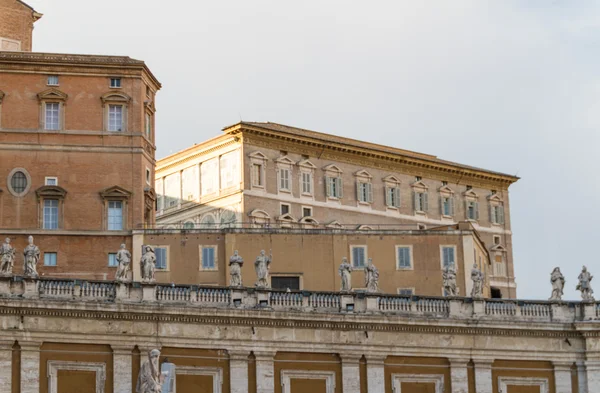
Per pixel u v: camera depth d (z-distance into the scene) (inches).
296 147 5118.1
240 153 4960.6
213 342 3211.1
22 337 3034.0
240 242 4158.5
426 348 3422.7
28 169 4109.3
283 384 3267.7
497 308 3513.8
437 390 3425.2
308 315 3297.2
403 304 3427.7
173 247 4116.6
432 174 5605.3
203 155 5167.3
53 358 3063.5
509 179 5935.0
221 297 3253.0
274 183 5022.1
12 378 3014.3
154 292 3179.1
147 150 4291.3
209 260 4131.4
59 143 4146.2
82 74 4210.1
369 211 5315.0
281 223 4987.7
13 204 4072.3
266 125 5093.5
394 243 4308.6
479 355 3467.0
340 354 3331.7
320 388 3309.5
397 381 3385.8
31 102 4156.0
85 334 3095.5
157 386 2967.5
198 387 3189.0
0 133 4109.3
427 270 4313.5
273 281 4183.1
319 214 5132.9
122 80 4237.2
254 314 3243.1
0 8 4365.2
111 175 4165.8
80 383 3078.2
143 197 4197.8
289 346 3284.9
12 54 4158.5
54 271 4045.3
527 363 3516.2
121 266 3184.1
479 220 5792.3
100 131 4185.5
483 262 4790.8
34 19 4480.8
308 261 4220.0
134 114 4227.4
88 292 3127.5
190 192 5216.5
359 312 3356.3
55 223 4092.0
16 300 3026.6
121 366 3115.2
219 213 5034.5
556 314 3553.2
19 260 4033.0
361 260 4269.2
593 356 3531.0
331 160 5226.4
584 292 3590.1
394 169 5447.8
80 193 4131.4
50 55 4190.5
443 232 4352.9
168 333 3171.8
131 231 4119.1
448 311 3464.6
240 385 3218.5
